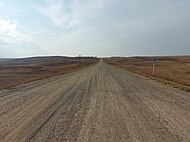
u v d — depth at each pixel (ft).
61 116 31.01
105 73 138.41
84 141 21.02
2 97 47.62
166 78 102.94
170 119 29.73
